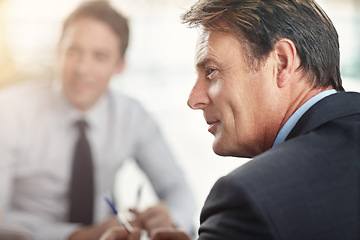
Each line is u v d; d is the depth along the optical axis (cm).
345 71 397
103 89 209
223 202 59
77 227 187
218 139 76
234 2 72
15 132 200
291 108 73
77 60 203
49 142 204
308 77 73
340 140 64
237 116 74
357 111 69
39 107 206
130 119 217
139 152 220
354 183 59
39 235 184
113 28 204
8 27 332
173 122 398
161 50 422
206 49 73
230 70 72
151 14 419
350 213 57
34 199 202
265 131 74
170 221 147
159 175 217
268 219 56
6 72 320
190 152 367
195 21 74
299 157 62
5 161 196
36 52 333
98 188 210
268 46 71
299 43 71
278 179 59
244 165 62
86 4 206
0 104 202
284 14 71
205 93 76
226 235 58
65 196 204
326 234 56
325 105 70
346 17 434
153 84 412
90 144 209
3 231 131
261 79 72
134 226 147
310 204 57
